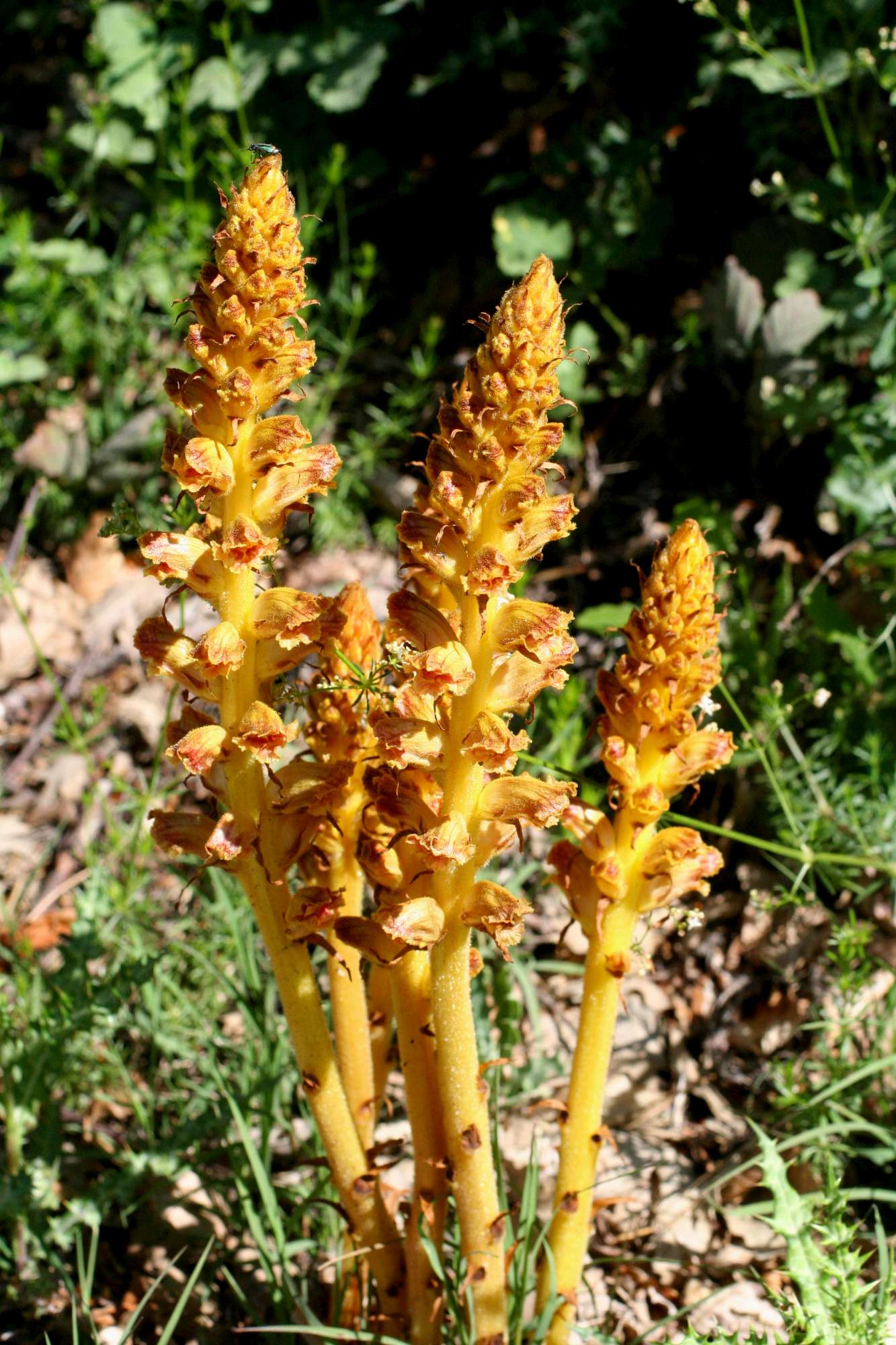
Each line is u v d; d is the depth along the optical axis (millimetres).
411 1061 463
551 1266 480
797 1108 615
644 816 455
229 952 691
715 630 445
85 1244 602
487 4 991
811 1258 490
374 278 1054
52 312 1037
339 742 464
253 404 404
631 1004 701
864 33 821
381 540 937
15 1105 585
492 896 418
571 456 931
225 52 1069
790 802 713
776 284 867
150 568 419
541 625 396
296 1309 539
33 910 757
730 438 898
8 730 882
